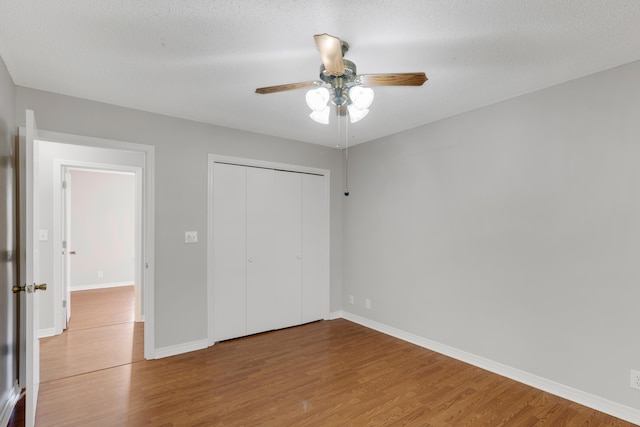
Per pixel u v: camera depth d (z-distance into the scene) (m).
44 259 3.65
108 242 6.43
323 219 4.28
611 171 2.19
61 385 2.54
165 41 1.90
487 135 2.87
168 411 2.20
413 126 3.48
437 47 1.97
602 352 2.21
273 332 3.80
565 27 1.75
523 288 2.62
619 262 2.15
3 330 2.08
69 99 2.67
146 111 3.01
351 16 1.67
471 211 2.98
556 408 2.25
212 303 3.37
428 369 2.85
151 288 3.02
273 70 2.26
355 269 4.23
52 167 3.69
